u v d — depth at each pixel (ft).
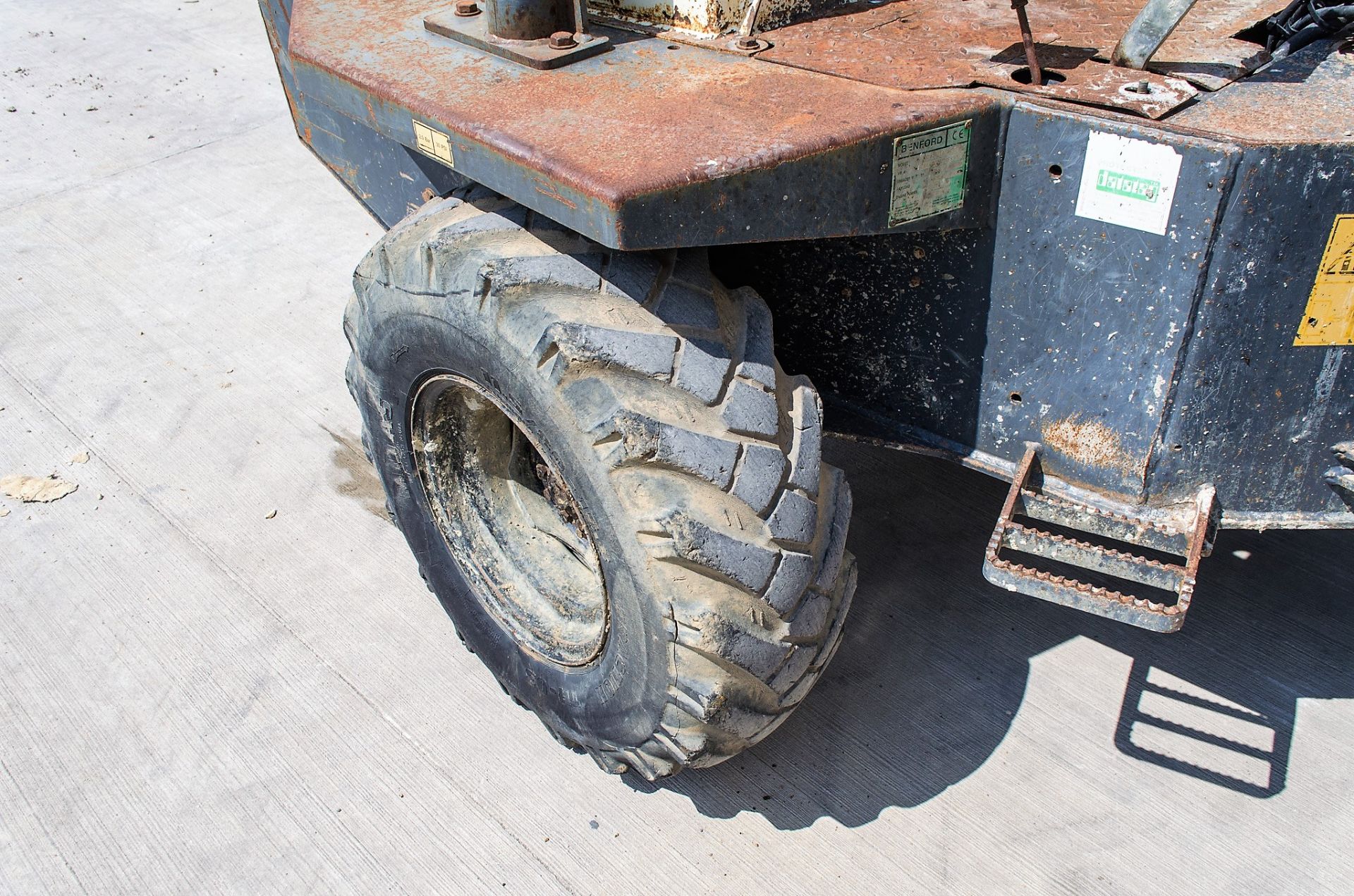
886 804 7.55
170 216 15.26
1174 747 7.81
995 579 5.94
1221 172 5.19
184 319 13.05
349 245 14.46
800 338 7.26
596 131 5.60
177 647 8.93
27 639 9.03
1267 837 7.19
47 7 23.65
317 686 8.57
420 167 8.42
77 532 10.07
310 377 12.05
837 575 6.58
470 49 6.89
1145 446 6.11
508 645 7.84
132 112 18.49
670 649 6.12
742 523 5.95
